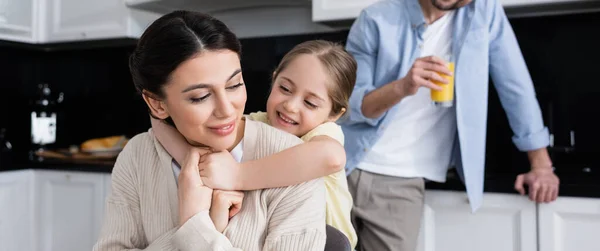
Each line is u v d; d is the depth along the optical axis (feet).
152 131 3.39
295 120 4.18
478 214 6.00
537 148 5.84
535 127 5.86
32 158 9.04
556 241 5.73
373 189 5.81
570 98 7.07
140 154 3.31
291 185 3.06
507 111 5.99
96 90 10.21
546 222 5.75
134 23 8.84
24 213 8.72
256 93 8.83
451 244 6.12
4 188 8.45
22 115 10.26
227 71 2.72
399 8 5.83
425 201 6.19
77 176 8.43
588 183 5.62
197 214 2.87
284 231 2.91
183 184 2.95
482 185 5.79
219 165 2.98
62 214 8.61
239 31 8.94
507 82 5.85
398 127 5.82
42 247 8.79
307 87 4.15
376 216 5.78
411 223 5.79
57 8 9.41
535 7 6.61
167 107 2.87
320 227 2.96
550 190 5.64
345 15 7.09
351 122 5.83
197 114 2.74
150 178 3.20
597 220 5.57
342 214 4.03
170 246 2.95
